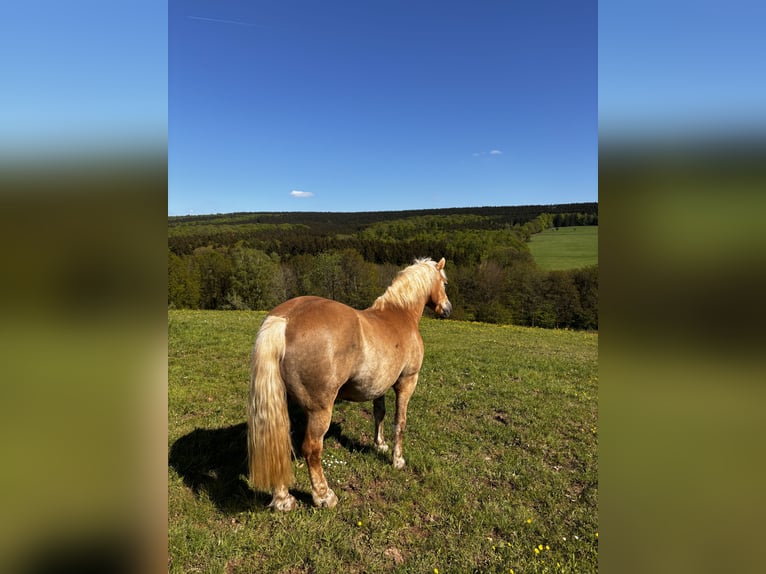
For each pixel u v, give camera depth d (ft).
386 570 9.03
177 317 45.93
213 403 17.76
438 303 15.11
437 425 17.16
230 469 12.42
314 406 10.12
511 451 15.08
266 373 9.43
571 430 17.24
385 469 13.12
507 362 30.27
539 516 11.27
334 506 10.93
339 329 10.11
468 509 11.34
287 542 9.54
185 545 9.09
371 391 11.50
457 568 9.13
